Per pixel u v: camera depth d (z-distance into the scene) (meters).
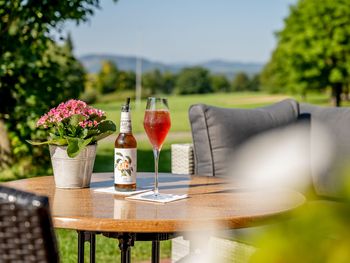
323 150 3.70
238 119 3.50
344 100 41.84
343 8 35.59
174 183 2.34
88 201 1.89
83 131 2.09
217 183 2.35
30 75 7.67
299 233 0.49
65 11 7.58
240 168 3.38
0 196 0.88
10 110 7.79
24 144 7.69
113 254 4.18
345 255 0.47
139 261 3.99
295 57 37.84
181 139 17.89
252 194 2.10
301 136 3.79
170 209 1.78
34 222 0.87
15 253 0.92
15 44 7.56
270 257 0.49
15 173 8.07
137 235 1.91
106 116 2.18
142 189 2.16
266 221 1.73
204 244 3.02
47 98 7.56
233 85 73.06
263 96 57.97
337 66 37.09
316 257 0.48
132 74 65.19
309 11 36.50
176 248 3.42
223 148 3.37
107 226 1.62
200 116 3.39
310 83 38.12
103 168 10.31
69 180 2.12
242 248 2.84
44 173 8.12
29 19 7.57
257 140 3.50
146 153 12.91
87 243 4.44
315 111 3.89
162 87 71.50
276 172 3.51
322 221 0.50
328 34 36.44
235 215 1.70
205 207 1.83
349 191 0.52
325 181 3.66
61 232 4.82
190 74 72.00
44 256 0.91
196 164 3.42
